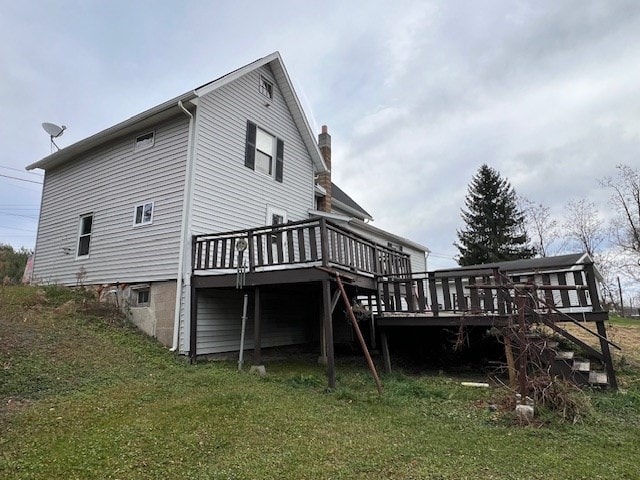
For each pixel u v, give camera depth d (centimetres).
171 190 889
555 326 614
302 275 691
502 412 488
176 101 868
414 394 592
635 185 2802
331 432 411
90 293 975
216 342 871
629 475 316
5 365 552
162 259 869
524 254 3212
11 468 314
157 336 841
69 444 363
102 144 1077
